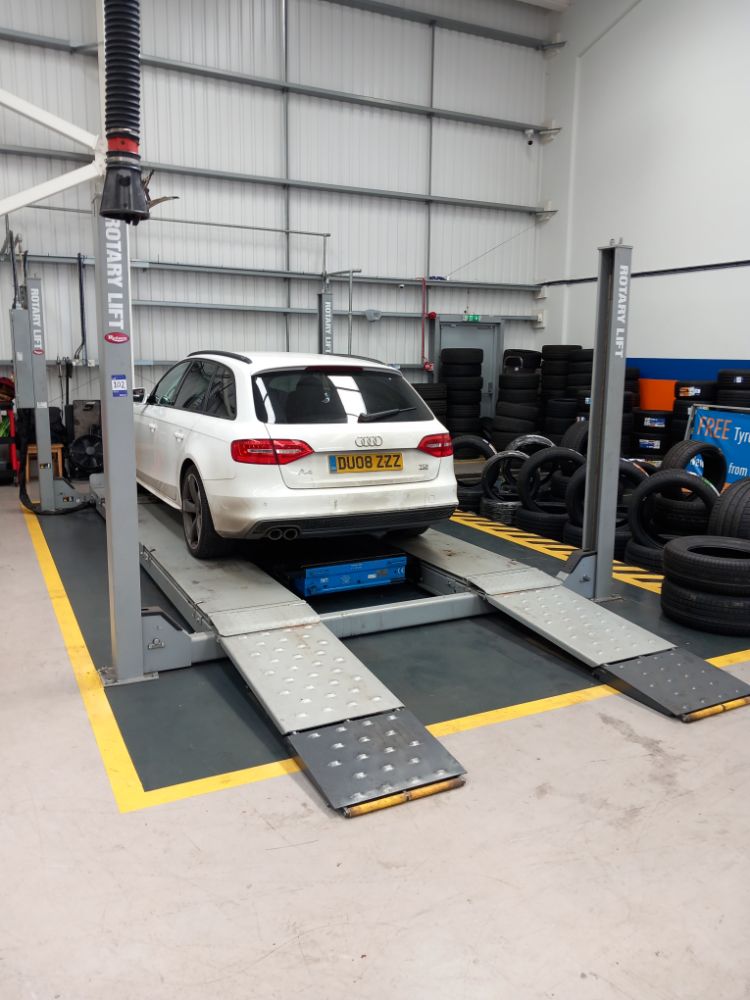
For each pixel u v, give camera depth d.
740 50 9.42
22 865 2.28
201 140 10.12
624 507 6.72
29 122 9.16
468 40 11.80
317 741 2.83
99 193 3.06
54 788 2.69
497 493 7.61
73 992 1.83
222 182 10.34
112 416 3.27
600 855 2.37
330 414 4.34
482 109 12.14
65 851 2.35
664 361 10.90
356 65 10.95
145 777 2.77
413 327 12.34
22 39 8.95
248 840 2.42
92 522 6.86
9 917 2.07
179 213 10.16
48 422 6.99
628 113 11.12
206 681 3.56
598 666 3.60
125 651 3.51
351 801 2.56
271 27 10.27
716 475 6.47
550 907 2.14
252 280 10.78
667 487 5.58
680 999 1.84
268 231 10.75
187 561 4.71
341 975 1.90
